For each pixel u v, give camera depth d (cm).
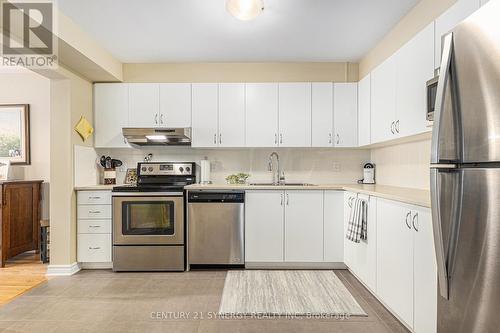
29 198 395
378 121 305
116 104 369
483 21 109
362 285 287
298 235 331
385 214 230
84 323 219
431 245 171
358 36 303
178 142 377
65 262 322
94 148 373
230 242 331
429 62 215
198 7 248
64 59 299
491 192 107
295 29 288
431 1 225
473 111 113
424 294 178
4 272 330
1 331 208
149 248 330
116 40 309
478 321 112
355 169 398
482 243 110
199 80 374
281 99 368
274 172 398
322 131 368
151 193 329
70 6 244
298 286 284
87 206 335
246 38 307
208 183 386
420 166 284
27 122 424
